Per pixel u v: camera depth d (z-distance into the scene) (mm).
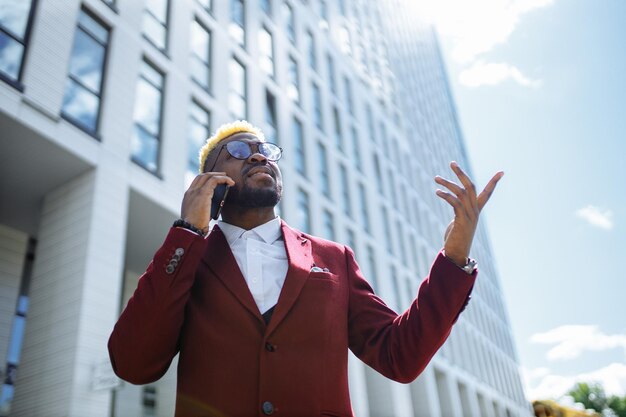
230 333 1584
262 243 1818
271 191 1877
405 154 34594
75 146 9656
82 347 8633
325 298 1682
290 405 1497
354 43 31688
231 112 15562
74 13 10695
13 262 11094
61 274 9391
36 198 10430
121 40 11766
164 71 12898
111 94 10914
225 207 1936
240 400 1505
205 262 1744
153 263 1568
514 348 47906
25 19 9664
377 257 23344
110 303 9305
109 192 10008
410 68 44906
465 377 30094
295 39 22969
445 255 1673
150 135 11820
